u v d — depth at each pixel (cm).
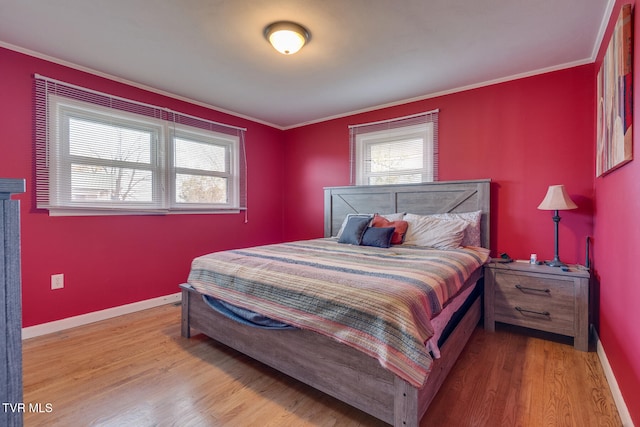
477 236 288
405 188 342
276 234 464
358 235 300
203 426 148
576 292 226
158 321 282
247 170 421
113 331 259
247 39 228
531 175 285
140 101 310
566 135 270
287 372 176
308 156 448
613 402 164
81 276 273
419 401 131
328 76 292
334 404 164
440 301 161
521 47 240
